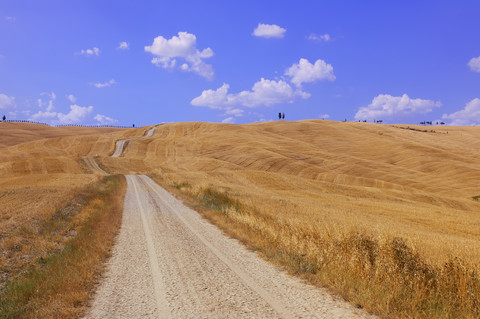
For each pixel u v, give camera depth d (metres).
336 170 88.94
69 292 6.30
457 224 23.33
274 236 10.41
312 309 5.54
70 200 21.41
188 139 120.75
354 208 29.94
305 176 80.00
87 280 7.14
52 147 107.94
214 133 133.75
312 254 8.33
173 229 13.34
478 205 53.56
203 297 6.14
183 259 8.87
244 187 46.53
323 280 6.79
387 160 108.88
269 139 127.25
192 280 7.13
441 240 12.51
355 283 6.53
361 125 172.75
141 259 8.94
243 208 16.83
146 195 28.30
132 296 6.26
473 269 6.32
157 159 94.19
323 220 13.79
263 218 13.68
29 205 19.05
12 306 5.68
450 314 5.25
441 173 91.69
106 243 10.69
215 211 17.39
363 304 5.64
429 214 28.50
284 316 5.26
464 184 78.38
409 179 81.75
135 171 76.06
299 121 174.88
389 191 55.25
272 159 91.12
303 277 7.23
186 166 84.81
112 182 42.31
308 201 31.91
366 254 7.45
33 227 13.09
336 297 6.10
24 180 43.38
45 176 50.91
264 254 9.20
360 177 77.69
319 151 112.12
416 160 104.38
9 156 96.00
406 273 6.51
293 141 127.00
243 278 7.23
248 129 146.00
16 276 7.86
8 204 19.58
